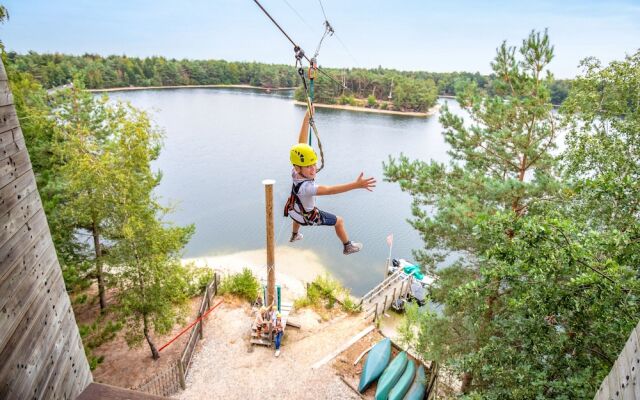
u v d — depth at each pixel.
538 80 11.01
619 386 3.11
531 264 6.03
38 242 3.42
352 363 15.97
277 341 16.25
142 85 186.75
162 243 14.15
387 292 21.52
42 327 3.29
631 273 5.48
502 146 12.03
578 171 11.38
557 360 6.54
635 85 11.37
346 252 4.90
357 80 146.62
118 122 14.42
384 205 43.25
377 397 13.83
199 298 20.19
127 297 13.76
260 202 41.94
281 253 30.23
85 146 14.69
